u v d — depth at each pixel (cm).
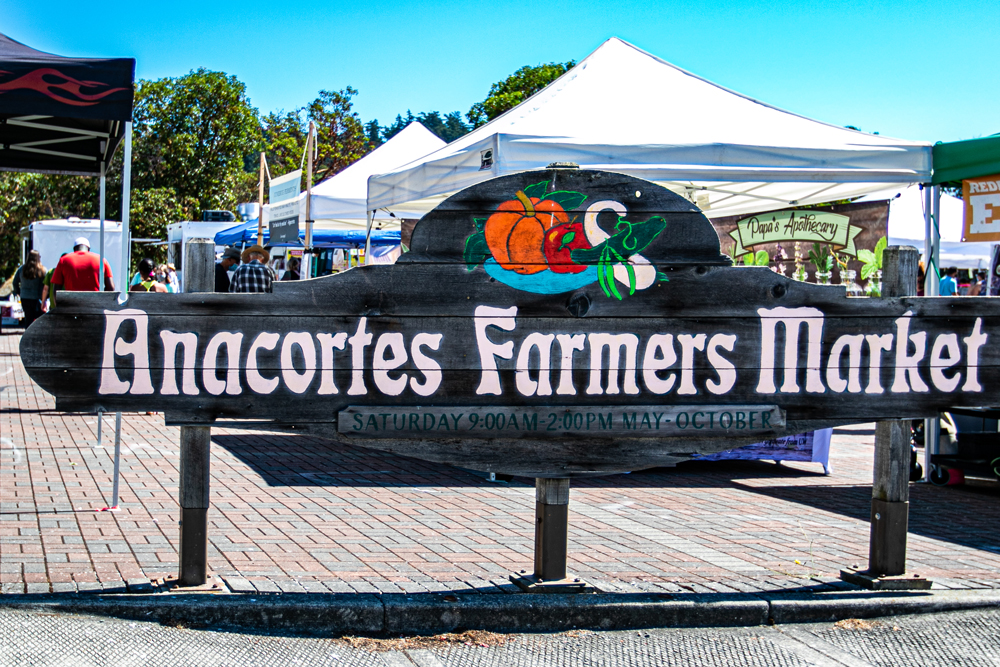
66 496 656
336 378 456
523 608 444
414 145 1421
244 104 3950
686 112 849
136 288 1203
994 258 905
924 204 842
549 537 476
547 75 3566
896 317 495
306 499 697
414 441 464
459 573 503
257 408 450
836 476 895
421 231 462
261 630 425
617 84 878
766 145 777
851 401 492
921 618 468
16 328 2825
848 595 479
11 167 811
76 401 435
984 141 768
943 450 867
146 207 3650
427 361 463
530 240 468
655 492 781
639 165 759
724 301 482
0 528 555
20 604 414
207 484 454
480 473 840
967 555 582
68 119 698
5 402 1225
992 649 428
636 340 477
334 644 415
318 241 1766
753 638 439
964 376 499
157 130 3844
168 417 444
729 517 682
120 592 439
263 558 520
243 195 5088
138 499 654
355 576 488
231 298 447
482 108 3681
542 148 742
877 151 796
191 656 388
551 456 472
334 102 4225
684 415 479
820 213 939
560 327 471
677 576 510
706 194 1051
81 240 1167
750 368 485
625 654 416
